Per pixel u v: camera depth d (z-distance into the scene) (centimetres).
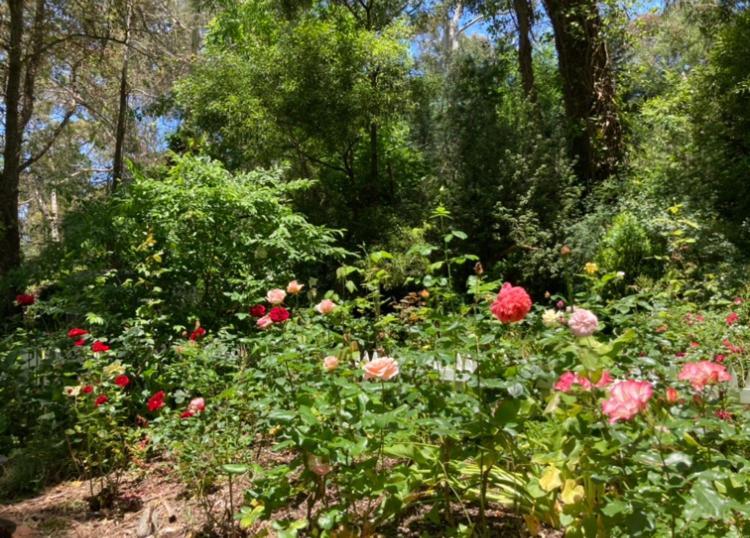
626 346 277
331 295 341
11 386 415
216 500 299
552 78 1606
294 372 280
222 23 1894
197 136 1650
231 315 552
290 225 598
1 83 1577
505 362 253
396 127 1552
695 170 1048
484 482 229
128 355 423
